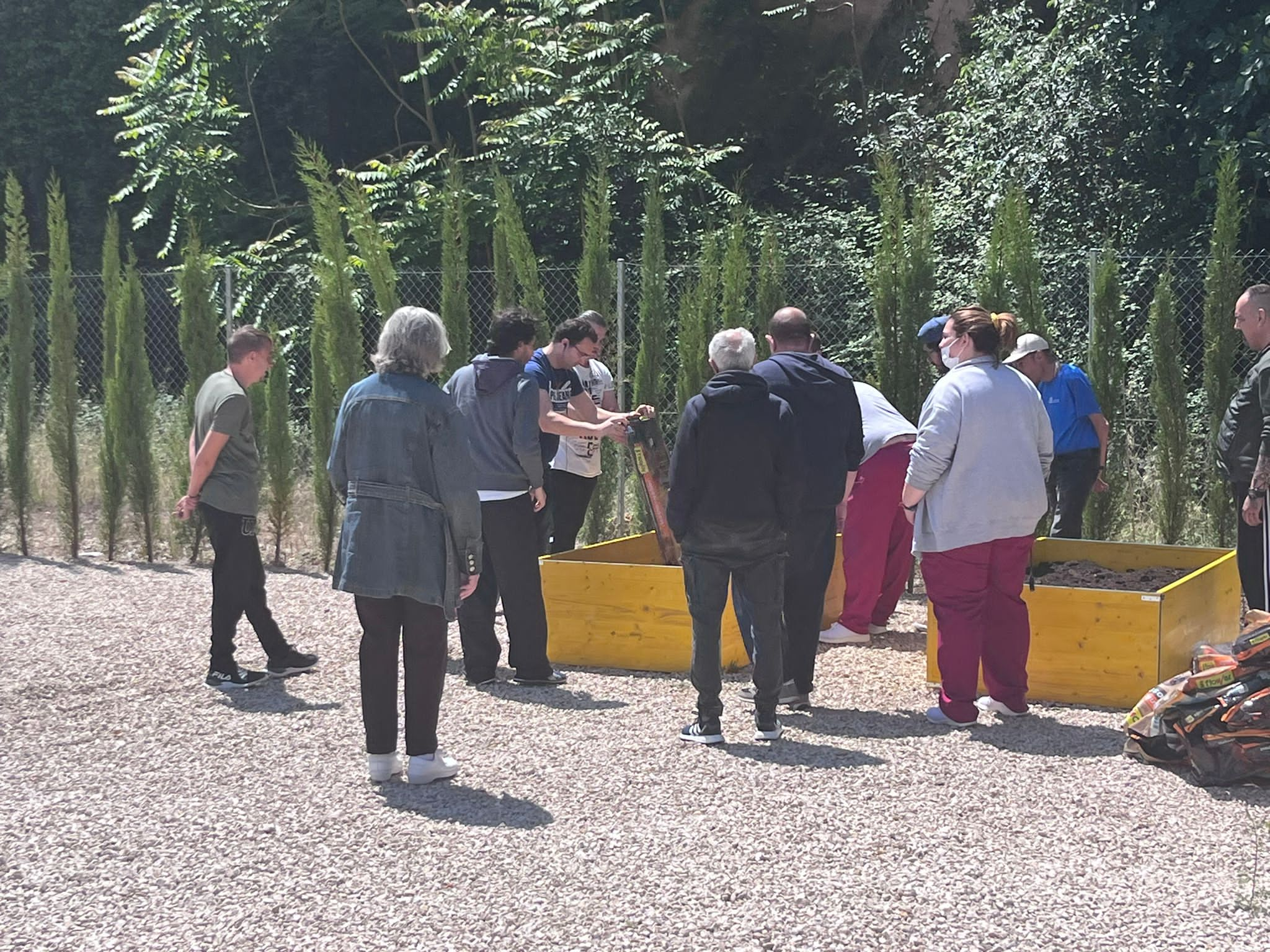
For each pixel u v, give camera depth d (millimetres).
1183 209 13555
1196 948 3936
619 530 10922
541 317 10984
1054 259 11031
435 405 5273
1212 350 9570
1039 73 14086
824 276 12008
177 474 10898
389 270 11039
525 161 17000
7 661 7477
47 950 3982
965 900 4262
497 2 19484
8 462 11250
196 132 17844
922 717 6391
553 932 4062
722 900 4270
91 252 20000
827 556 6504
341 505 10805
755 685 5977
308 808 5152
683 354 10625
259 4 18438
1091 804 5133
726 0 18359
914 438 7801
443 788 5379
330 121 19656
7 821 5043
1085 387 8602
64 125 19953
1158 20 13023
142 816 5082
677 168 16859
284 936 4062
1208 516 9875
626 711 6504
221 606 6871
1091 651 6531
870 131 17062
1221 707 5355
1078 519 8586
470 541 5332
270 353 6969
